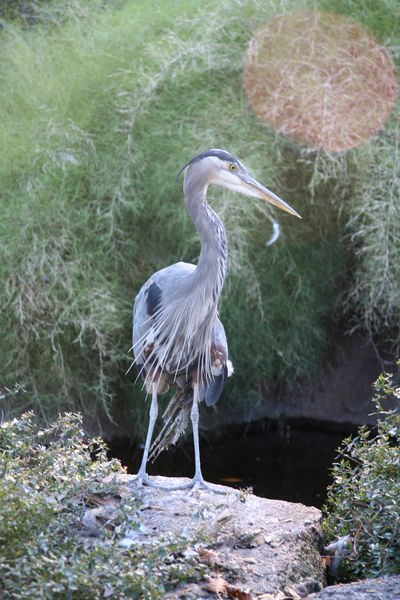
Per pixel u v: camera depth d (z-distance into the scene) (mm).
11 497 5266
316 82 11469
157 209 11625
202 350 7367
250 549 6164
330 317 13188
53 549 5129
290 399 13242
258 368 12648
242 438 12664
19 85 12484
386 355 13086
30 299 10617
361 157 11414
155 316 7488
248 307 11930
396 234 11211
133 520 6012
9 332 11141
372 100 11500
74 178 11477
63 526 5598
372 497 6652
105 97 11922
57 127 11570
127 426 12297
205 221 7176
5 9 14664
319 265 12602
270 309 12195
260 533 6379
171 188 11320
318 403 13109
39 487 5973
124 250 11633
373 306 12031
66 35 12758
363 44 11719
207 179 7180
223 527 6383
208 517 6527
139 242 11891
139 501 5859
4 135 11695
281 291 12242
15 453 6520
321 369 13320
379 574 6445
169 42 11445
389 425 7230
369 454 7105
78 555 5148
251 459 11648
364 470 7090
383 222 10953
